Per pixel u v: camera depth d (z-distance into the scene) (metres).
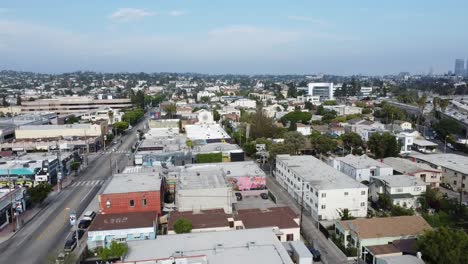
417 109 177.75
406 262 38.50
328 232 50.84
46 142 107.00
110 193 55.44
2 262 44.50
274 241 40.12
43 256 46.00
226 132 127.25
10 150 104.12
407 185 61.69
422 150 104.56
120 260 37.94
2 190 60.34
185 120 149.75
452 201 59.97
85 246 47.91
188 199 55.47
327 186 58.06
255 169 73.75
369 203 65.12
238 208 59.75
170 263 34.69
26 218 58.84
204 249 38.12
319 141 99.06
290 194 69.75
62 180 80.50
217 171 68.19
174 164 86.88
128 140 131.00
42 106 191.00
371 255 42.66
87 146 108.19
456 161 79.69
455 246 37.34
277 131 124.69
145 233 47.72
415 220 48.50
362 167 73.19
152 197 56.22
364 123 132.25
